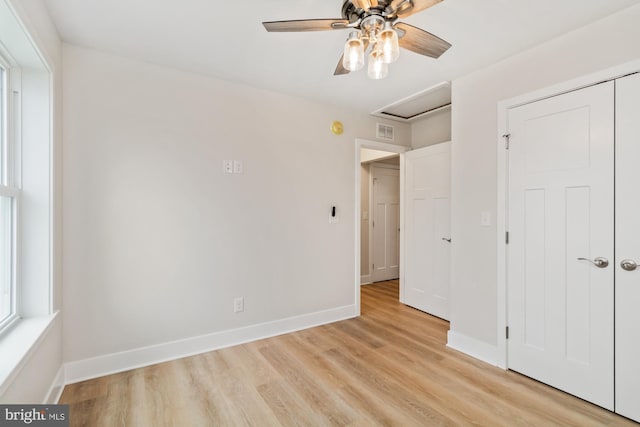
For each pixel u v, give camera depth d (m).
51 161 1.83
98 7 1.73
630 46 1.73
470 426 1.69
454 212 2.69
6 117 1.68
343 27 1.52
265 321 2.90
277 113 2.96
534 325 2.15
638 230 1.71
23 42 1.52
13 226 1.71
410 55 2.27
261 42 2.10
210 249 2.62
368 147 3.68
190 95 2.54
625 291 1.75
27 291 1.78
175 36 2.03
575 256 1.95
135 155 2.32
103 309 2.21
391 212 5.40
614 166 1.79
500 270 2.34
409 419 1.74
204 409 1.83
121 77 2.28
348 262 3.45
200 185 2.57
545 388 2.05
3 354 1.34
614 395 1.79
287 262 3.03
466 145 2.59
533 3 1.70
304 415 1.78
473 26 1.91
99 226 2.20
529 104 2.18
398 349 2.65
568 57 1.98
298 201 3.09
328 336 2.93
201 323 2.58
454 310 2.68
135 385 2.07
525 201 2.20
